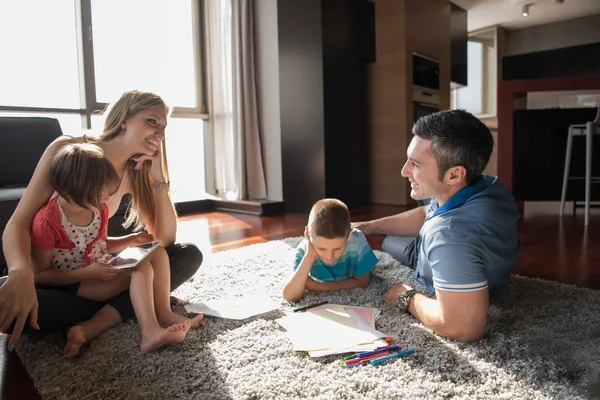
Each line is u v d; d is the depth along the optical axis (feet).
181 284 5.09
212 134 14.98
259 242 9.03
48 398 3.16
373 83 14.96
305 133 13.07
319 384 3.21
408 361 3.53
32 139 8.73
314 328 4.12
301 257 5.24
